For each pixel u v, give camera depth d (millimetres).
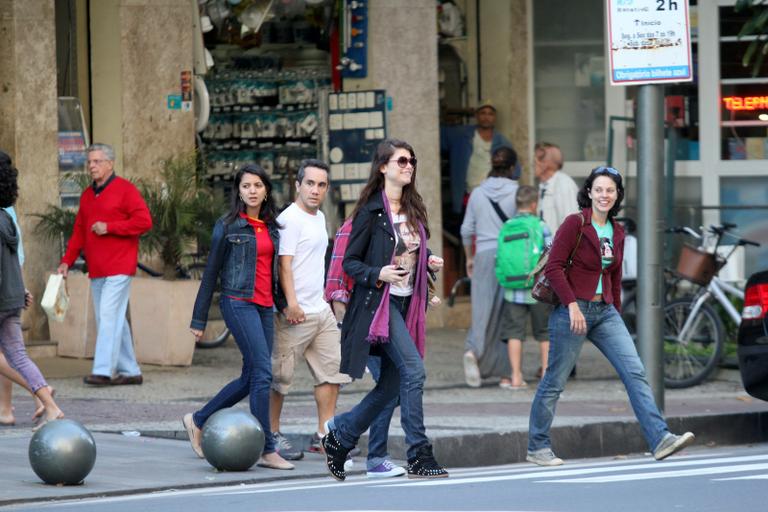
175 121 57375
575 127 66062
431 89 61094
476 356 47969
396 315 31188
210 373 50438
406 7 60812
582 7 65562
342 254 35094
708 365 48719
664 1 38344
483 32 65625
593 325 34281
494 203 48219
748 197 65375
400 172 31188
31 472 32406
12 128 53125
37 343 53156
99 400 44250
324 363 35875
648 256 39000
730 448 40188
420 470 31672
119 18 56594
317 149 61156
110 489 30438
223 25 60469
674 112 65500
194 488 31469
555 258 33812
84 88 57031
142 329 52000
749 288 40500
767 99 65000
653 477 30234
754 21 48094
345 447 32031
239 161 61906
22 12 53094
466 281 62812
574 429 37906
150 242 51375
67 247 50188
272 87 61625
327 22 60875
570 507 25062
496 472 33344
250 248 33906
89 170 46812
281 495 28297
